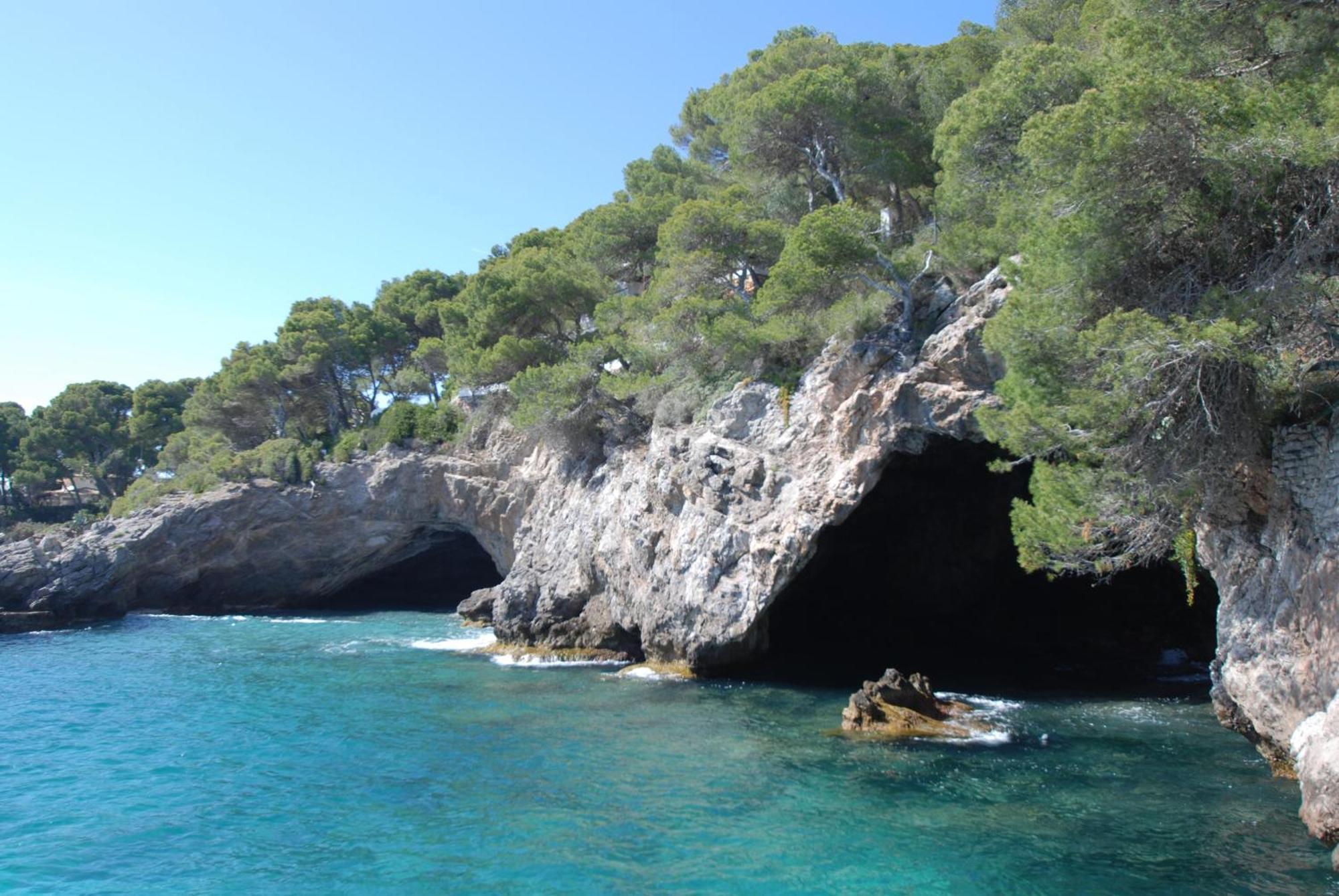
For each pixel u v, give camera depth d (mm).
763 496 28516
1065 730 21391
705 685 28219
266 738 22438
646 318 37875
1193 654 32062
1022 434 16969
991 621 36781
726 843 14648
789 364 30328
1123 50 17141
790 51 40156
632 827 15484
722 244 35844
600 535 35000
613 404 38312
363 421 63219
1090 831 14734
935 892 12695
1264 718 15727
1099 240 15609
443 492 51094
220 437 61219
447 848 14734
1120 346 14305
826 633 36906
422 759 20125
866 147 34250
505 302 44281
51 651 38812
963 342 25031
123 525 54000
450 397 57531
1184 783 17016
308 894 13133
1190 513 16422
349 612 54281
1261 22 16047
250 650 38312
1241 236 15258
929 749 19828
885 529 36281
